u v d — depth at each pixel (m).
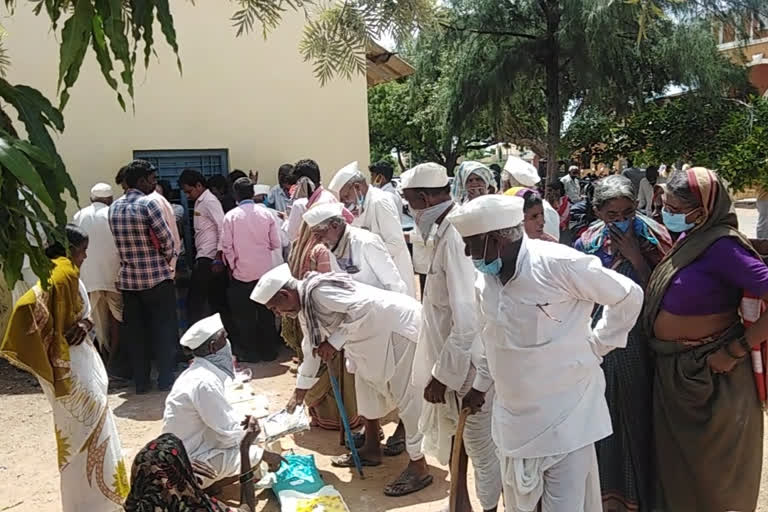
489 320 2.66
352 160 9.11
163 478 2.89
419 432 3.99
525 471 2.64
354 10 2.54
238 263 6.93
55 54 7.37
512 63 13.85
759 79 18.61
